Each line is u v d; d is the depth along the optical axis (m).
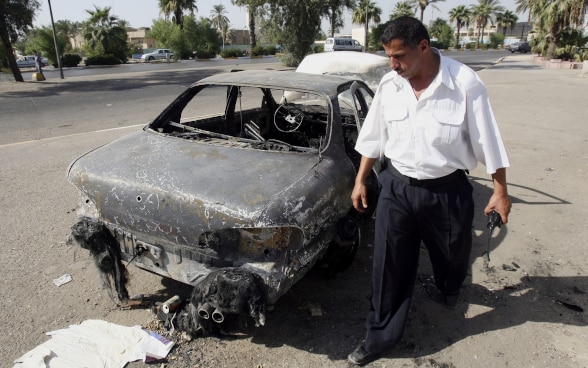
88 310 2.88
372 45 47.47
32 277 3.25
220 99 11.67
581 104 12.05
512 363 2.52
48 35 34.62
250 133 4.13
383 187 2.45
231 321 2.68
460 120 2.14
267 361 2.48
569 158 6.79
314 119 4.53
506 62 32.34
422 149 2.22
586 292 3.24
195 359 2.47
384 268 2.43
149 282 3.21
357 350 2.49
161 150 2.95
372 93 4.27
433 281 3.29
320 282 3.28
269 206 2.31
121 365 2.38
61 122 9.34
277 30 24.34
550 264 3.63
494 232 4.22
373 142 2.47
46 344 2.51
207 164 2.71
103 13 40.34
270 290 2.29
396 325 2.47
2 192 4.95
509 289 3.26
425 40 2.05
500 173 2.23
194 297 2.35
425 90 2.16
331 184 2.70
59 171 5.76
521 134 8.43
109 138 7.64
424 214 2.37
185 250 2.50
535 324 2.87
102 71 26.92
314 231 2.49
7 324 2.72
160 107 11.40
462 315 2.95
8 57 18.94
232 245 2.39
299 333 2.72
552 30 30.55
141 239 2.62
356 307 2.99
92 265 3.44
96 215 2.77
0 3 17.94
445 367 2.48
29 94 14.36
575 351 2.62
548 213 4.67
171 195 2.42
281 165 2.73
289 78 3.51
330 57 7.16
